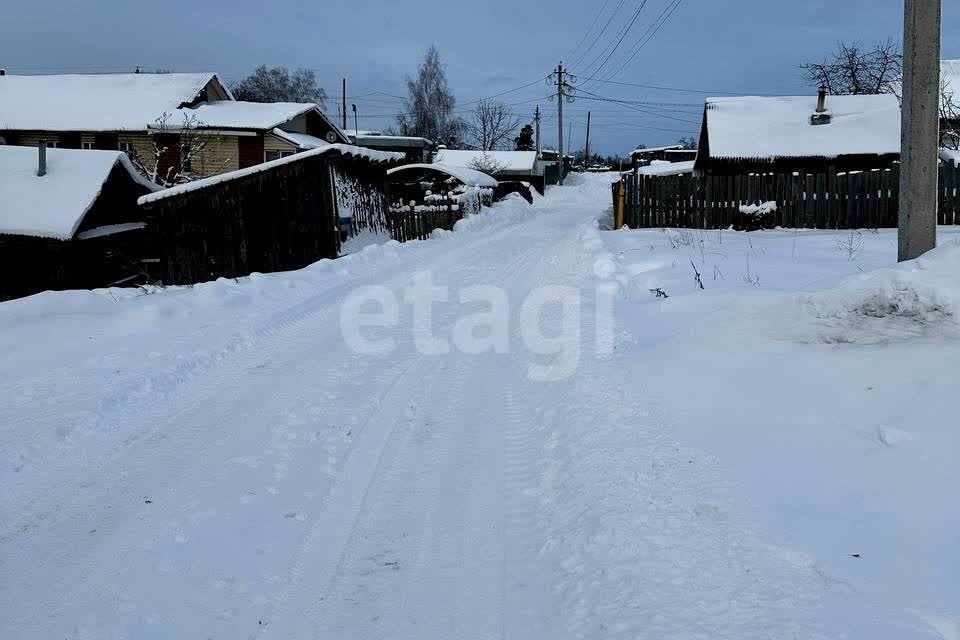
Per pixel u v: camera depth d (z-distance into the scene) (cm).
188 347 805
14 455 530
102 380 692
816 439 446
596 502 416
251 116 3922
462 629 336
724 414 506
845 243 1367
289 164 1698
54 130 3841
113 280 2042
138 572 387
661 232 1816
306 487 477
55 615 352
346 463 512
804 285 879
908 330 566
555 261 1429
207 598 364
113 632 339
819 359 547
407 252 1655
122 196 2152
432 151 7000
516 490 466
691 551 356
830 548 342
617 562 358
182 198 1727
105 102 4047
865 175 1761
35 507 457
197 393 665
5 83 4291
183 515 443
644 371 615
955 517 346
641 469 446
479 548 402
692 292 896
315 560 395
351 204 1847
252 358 775
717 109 2812
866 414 459
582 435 510
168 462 517
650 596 327
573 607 338
